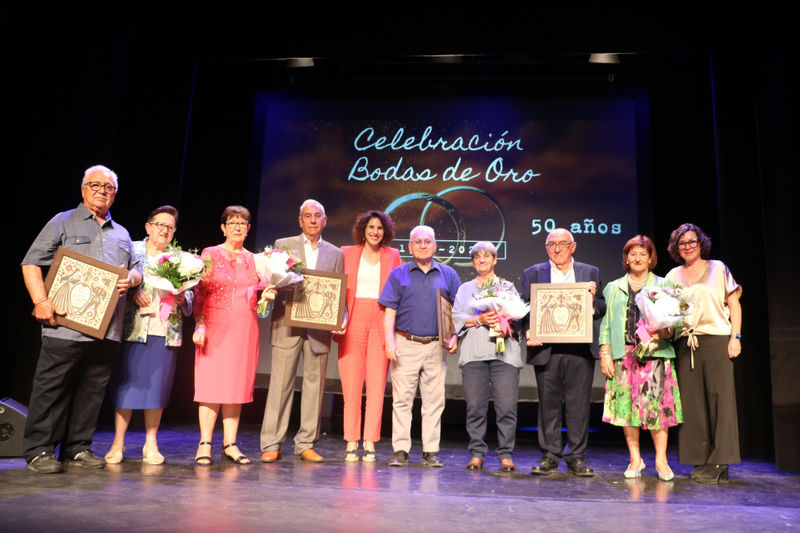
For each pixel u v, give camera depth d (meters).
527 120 5.76
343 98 5.99
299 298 3.51
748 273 4.63
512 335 3.53
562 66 5.61
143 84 5.34
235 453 3.40
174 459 3.40
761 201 4.33
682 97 5.57
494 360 3.53
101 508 2.17
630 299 3.42
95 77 4.88
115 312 3.03
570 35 4.95
